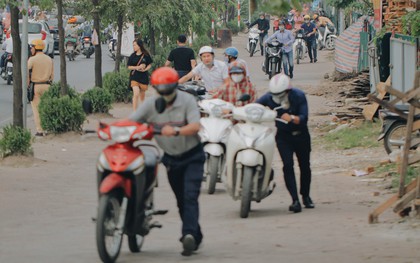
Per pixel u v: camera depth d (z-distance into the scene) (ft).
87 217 51.37
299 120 50.16
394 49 91.30
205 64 71.31
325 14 279.08
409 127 45.96
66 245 42.60
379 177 63.41
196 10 164.04
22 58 85.46
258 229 46.32
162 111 36.94
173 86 37.91
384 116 70.44
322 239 42.63
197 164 39.93
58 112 87.81
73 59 214.48
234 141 50.65
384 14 104.37
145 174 38.22
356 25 149.48
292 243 41.83
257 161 49.93
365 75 114.62
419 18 79.92
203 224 48.39
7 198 57.67
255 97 59.57
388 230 44.21
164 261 38.40
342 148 79.36
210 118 59.00
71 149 81.87
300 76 162.91
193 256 39.24
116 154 37.58
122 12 122.52
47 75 90.48
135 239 40.32
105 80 123.95
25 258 39.17
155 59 159.53
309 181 53.01
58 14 94.68
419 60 83.66
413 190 46.09
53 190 61.16
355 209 52.19
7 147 72.28
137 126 37.58
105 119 103.55
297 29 210.38
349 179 63.72
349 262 36.83
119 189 37.78
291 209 51.55
